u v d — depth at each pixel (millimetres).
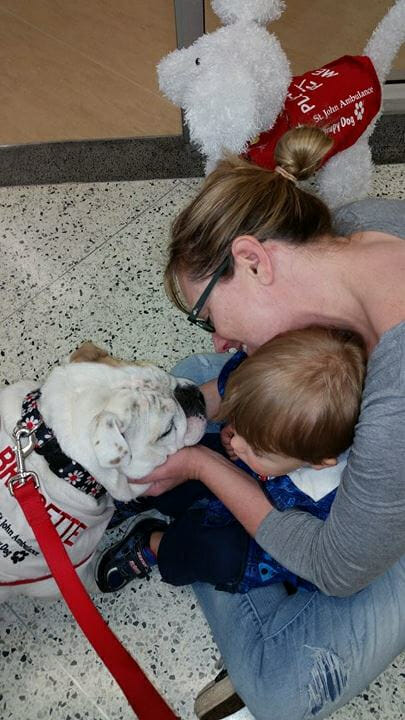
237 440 1467
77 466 1394
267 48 1821
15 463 1423
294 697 1463
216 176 1346
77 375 1470
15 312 2400
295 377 1304
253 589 1625
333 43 3037
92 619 1262
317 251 1254
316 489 1485
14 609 1845
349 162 2215
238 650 1552
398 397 1094
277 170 1479
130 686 1236
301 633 1510
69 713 1677
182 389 1580
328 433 1326
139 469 1465
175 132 2871
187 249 1315
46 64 3141
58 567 1290
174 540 1660
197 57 1794
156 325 2352
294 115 1980
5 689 1718
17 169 2805
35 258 2551
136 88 3025
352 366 1312
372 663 1484
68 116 2945
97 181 2758
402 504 1149
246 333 1362
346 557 1245
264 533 1433
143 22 3277
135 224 2629
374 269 1209
